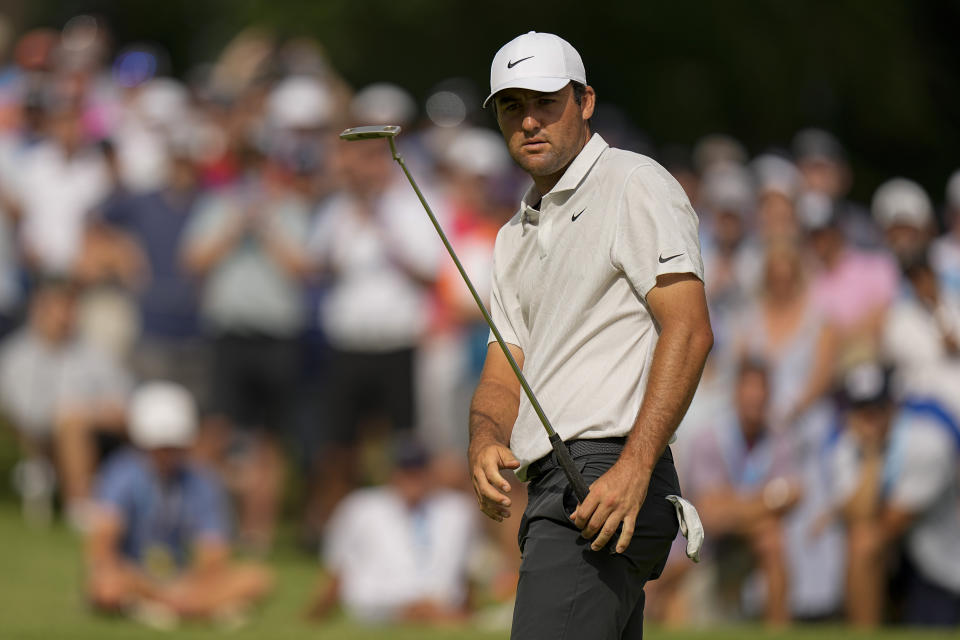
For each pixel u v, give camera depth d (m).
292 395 36.22
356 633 26.48
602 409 13.45
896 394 28.59
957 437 28.34
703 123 57.53
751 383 28.73
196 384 36.16
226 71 47.94
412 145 42.28
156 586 28.78
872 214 58.25
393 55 56.44
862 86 57.31
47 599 29.41
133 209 36.72
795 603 28.59
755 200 38.75
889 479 28.17
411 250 35.12
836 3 56.53
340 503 35.88
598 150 13.90
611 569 13.14
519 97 13.77
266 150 36.59
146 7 78.31
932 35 60.84
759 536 28.48
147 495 29.53
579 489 13.05
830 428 29.52
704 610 28.88
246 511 36.03
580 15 55.91
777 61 56.22
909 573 28.61
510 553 33.31
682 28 55.53
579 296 13.70
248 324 35.47
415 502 29.94
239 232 35.62
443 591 29.69
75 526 36.16
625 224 13.52
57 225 38.47
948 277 33.12
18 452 45.56
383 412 35.38
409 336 35.19
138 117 41.34
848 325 33.50
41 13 75.69
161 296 36.19
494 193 37.25
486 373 14.77
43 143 39.38
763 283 32.06
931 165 60.91
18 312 38.66
